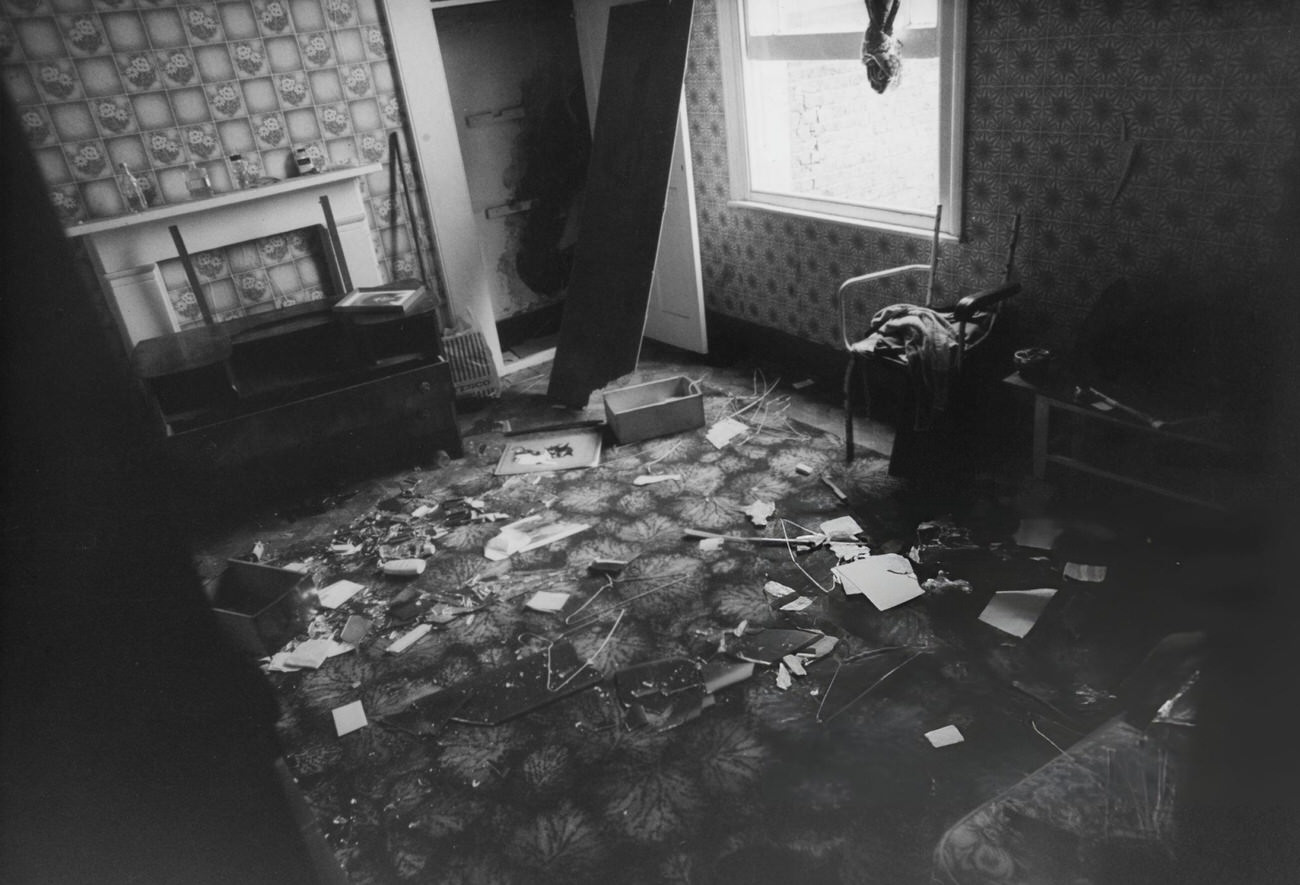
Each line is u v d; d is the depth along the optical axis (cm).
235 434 391
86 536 38
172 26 408
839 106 501
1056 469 330
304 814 111
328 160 463
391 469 435
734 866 211
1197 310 295
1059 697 247
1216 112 286
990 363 361
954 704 250
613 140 460
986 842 156
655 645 291
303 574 325
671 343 541
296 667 302
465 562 353
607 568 332
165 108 416
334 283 479
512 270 580
